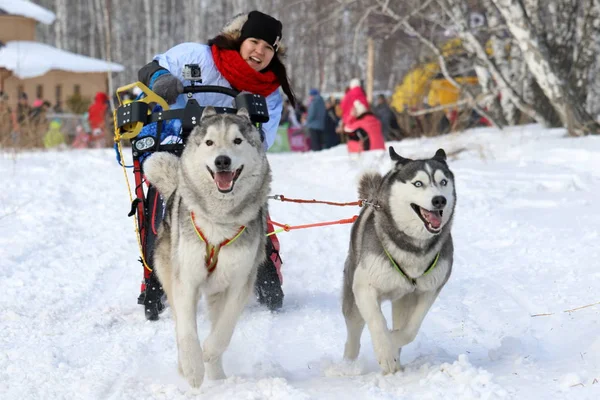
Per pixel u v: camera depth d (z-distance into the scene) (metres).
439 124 24.14
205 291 6.31
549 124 21.03
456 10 20.67
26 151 21.33
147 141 7.42
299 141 31.64
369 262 5.92
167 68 7.96
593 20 20.56
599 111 23.09
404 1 22.11
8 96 24.58
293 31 39.44
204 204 5.90
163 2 58.41
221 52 7.99
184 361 5.68
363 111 21.17
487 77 22.64
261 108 7.22
